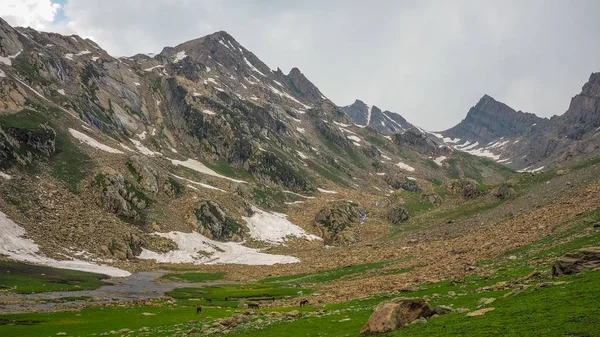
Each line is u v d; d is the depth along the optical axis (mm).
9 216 109250
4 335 42906
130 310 61562
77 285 81188
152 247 131500
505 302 30109
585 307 23281
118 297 74688
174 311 61188
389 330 28812
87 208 131125
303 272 107562
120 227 130750
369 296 56188
